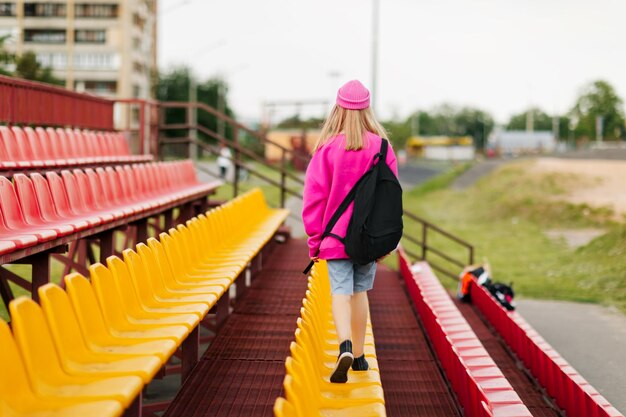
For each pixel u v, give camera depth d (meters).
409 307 9.41
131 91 78.75
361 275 4.69
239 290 8.18
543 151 100.50
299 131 53.59
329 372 4.59
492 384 6.20
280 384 4.95
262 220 11.65
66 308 3.54
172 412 4.37
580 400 5.60
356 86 4.58
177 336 4.08
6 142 9.19
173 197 10.29
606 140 114.81
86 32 77.94
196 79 71.44
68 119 12.22
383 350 7.26
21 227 6.28
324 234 4.49
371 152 4.47
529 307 12.60
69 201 7.61
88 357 3.60
